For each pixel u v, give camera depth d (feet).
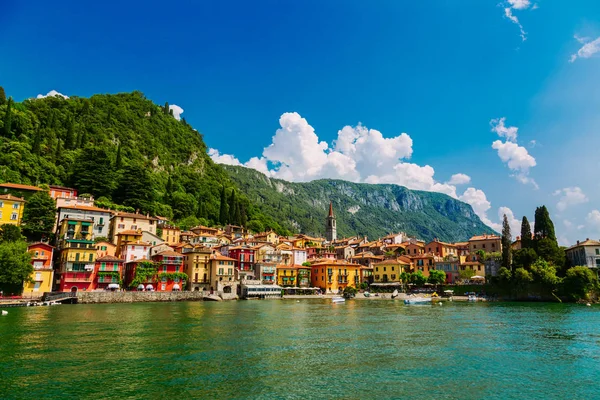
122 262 396.98
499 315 260.21
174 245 514.68
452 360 127.24
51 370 108.78
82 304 317.01
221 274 439.63
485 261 509.35
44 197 428.15
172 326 189.78
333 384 100.83
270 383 100.89
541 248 434.30
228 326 193.26
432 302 388.37
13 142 529.04
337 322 215.92
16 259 305.12
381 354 134.41
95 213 460.14
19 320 203.62
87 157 583.58
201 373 108.27
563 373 113.91
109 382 99.30
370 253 651.25
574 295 382.63
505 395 95.35
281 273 524.11
